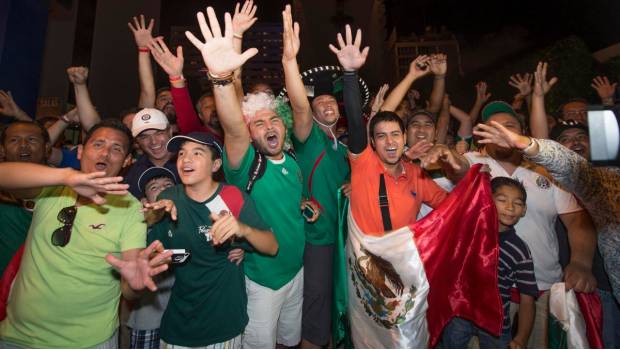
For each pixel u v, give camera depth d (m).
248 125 2.41
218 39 2.03
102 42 8.84
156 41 3.23
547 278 2.60
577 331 2.27
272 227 2.35
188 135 2.08
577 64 7.73
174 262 1.77
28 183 1.60
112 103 8.82
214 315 2.04
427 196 2.60
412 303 2.27
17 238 2.34
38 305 1.82
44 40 4.52
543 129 3.09
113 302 2.00
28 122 2.62
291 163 2.47
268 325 2.40
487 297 2.34
